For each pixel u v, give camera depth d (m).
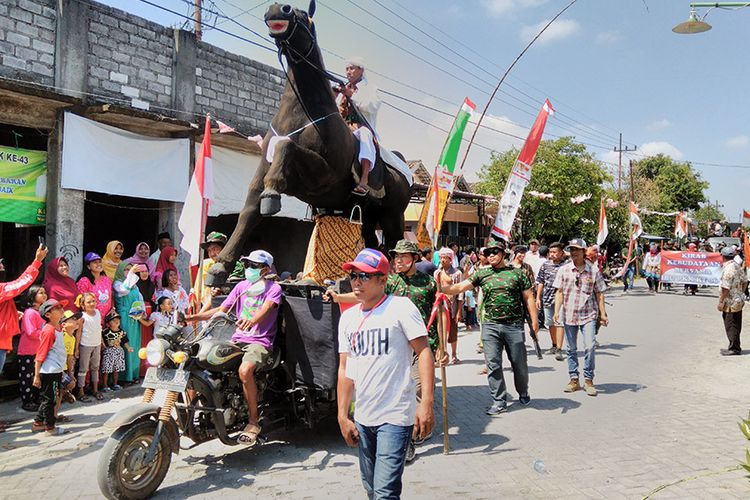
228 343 4.88
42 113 8.43
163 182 9.87
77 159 8.64
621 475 4.66
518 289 6.59
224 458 5.12
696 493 4.28
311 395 5.27
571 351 7.44
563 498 4.25
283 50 5.70
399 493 3.15
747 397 7.17
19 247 10.52
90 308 7.14
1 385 7.14
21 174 8.34
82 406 6.89
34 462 5.08
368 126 6.91
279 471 4.81
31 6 8.20
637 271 32.84
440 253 7.86
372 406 3.22
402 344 3.28
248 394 4.83
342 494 4.35
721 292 9.99
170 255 9.11
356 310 3.45
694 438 5.58
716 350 10.45
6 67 7.95
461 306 13.02
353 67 6.92
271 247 14.37
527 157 8.91
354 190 6.45
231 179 11.25
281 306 5.36
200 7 9.82
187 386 4.66
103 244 12.39
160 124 9.48
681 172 51.66
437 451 5.27
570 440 5.55
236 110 11.36
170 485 4.51
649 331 12.72
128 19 9.47
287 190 5.86
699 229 56.44
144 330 8.17
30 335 6.63
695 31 9.84
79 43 8.74
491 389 6.55
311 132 5.71
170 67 10.16
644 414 6.42
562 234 24.89
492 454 5.18
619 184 37.91
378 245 7.86
